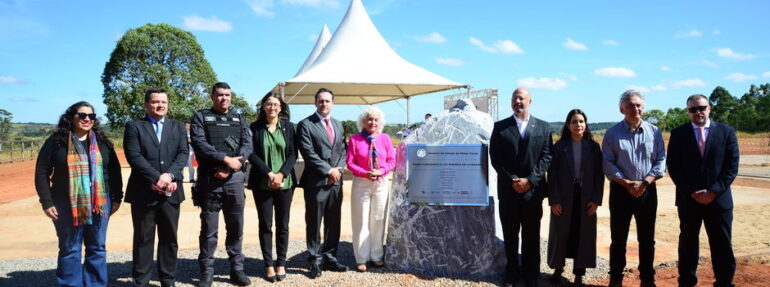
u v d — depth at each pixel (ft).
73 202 12.76
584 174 14.56
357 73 47.16
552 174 14.94
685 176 13.70
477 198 16.22
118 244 20.90
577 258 14.62
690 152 13.60
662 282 15.11
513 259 14.76
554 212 14.97
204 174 14.43
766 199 34.50
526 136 14.42
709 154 13.41
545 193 14.78
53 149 12.83
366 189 16.63
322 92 16.03
